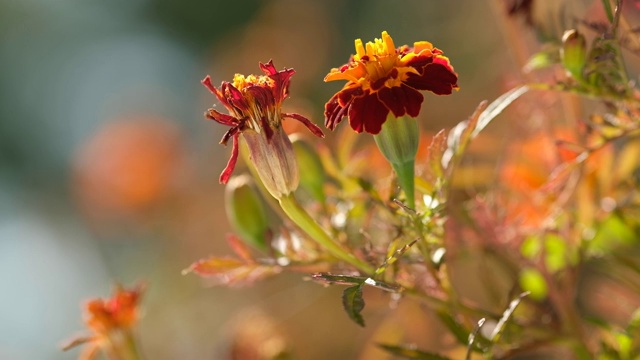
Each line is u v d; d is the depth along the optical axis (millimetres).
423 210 709
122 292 784
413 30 1495
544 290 784
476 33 1252
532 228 771
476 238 775
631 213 771
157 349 1436
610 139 727
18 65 2600
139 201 1645
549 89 721
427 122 1063
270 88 692
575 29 740
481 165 861
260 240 766
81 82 2543
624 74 708
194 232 1551
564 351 797
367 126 676
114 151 1703
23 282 2117
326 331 1115
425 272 726
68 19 2633
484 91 1070
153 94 2293
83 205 1817
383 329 854
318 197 768
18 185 2426
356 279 665
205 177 1669
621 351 730
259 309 1072
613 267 786
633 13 749
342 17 1721
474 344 716
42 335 2092
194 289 1432
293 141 767
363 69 686
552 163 792
